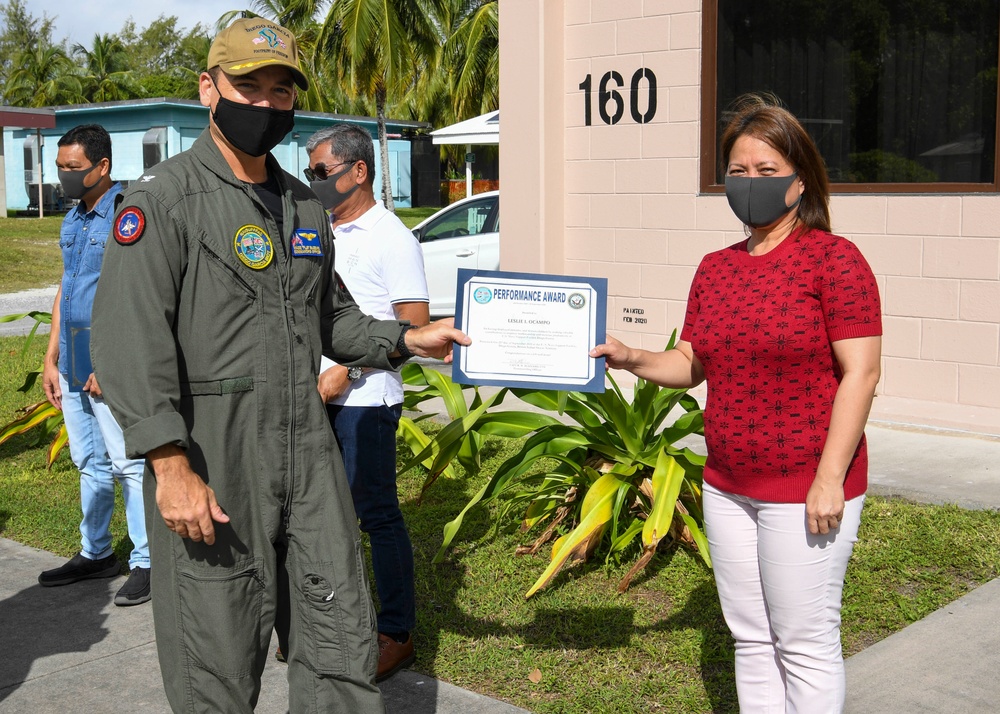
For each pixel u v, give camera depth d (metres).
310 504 2.73
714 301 2.83
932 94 7.43
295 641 2.79
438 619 4.32
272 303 2.67
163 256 2.51
